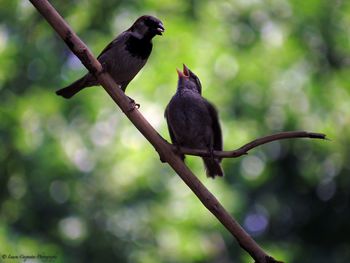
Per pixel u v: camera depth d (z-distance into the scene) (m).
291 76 16.28
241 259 16.17
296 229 17.05
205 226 14.58
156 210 14.48
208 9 15.88
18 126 14.70
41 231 14.74
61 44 16.05
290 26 16.17
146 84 14.48
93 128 15.12
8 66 14.75
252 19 16.09
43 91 15.09
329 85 16.41
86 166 15.12
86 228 14.54
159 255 14.12
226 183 15.31
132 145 14.58
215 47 15.46
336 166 16.66
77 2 15.47
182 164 5.77
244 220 16.59
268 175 16.41
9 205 15.00
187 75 8.07
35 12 15.49
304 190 17.19
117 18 15.22
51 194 14.92
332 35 16.36
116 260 14.27
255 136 15.75
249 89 15.94
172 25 15.12
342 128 16.23
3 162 14.94
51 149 14.81
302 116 16.11
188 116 7.62
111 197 14.81
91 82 7.68
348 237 16.97
